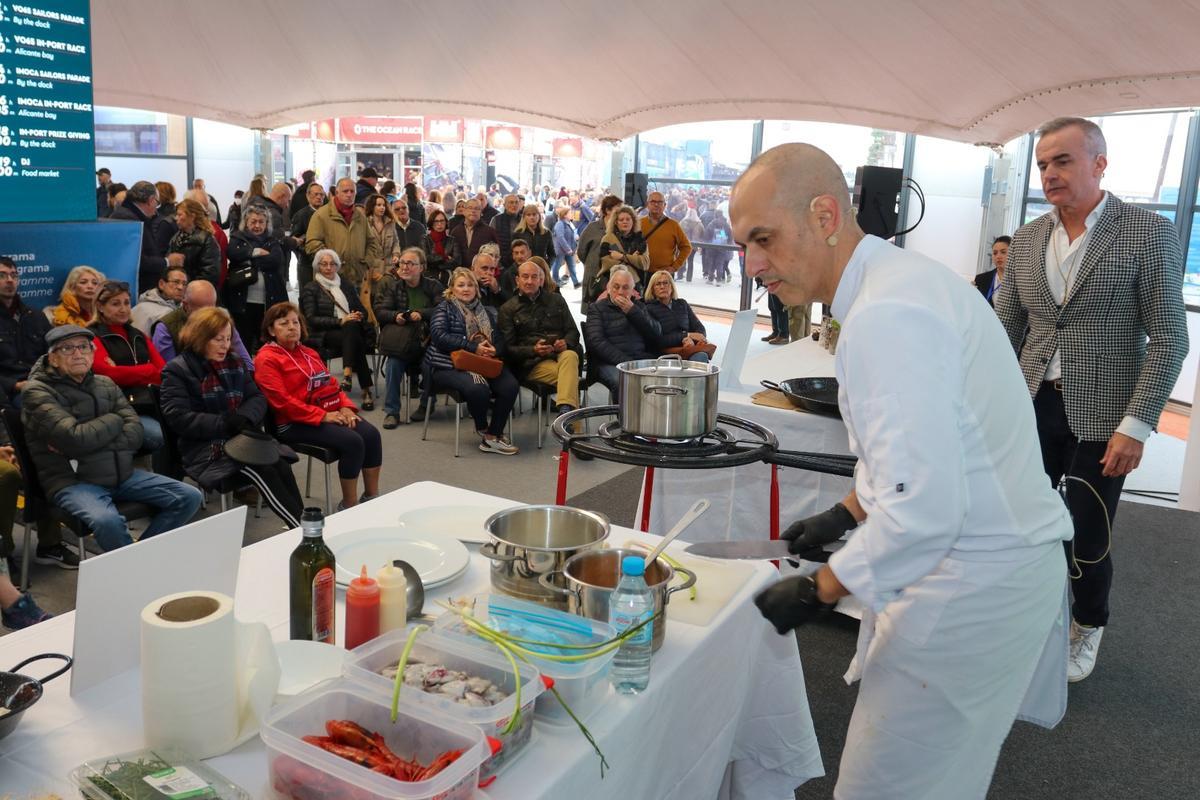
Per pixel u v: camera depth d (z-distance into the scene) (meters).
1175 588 3.54
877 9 6.60
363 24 8.91
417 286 5.95
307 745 0.96
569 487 4.63
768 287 1.45
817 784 2.23
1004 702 1.39
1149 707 2.64
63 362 3.02
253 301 6.64
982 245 9.22
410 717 1.03
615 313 5.51
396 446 5.25
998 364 1.31
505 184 15.60
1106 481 2.55
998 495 1.31
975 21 6.30
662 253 7.70
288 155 15.05
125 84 10.41
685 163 11.59
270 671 1.13
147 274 6.16
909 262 1.32
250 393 3.66
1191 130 7.30
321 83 10.36
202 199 7.80
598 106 9.83
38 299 4.43
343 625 1.42
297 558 1.29
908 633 1.35
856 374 1.26
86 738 1.11
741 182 1.39
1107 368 2.49
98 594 1.14
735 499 3.08
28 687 1.11
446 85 10.01
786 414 2.93
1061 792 2.23
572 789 1.09
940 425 1.21
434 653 1.15
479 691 1.08
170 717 1.04
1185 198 7.41
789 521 3.02
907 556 1.22
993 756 1.42
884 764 1.41
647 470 2.49
